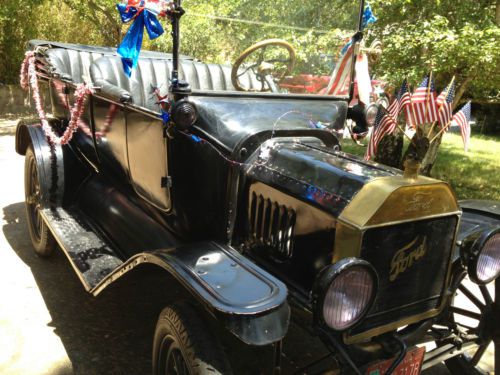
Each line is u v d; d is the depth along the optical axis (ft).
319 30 9.11
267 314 5.47
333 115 9.04
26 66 14.49
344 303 5.76
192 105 7.43
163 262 6.55
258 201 7.47
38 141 12.20
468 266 7.04
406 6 17.99
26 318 9.96
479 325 8.00
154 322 10.06
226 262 6.57
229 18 8.93
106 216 11.13
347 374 6.37
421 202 6.43
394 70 17.76
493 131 43.70
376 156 20.84
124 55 7.59
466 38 16.43
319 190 6.71
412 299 6.83
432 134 19.22
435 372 9.20
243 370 7.78
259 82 9.11
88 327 9.77
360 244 6.05
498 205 8.57
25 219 15.44
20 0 32.58
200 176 7.98
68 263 12.57
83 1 31.30
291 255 7.02
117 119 9.81
